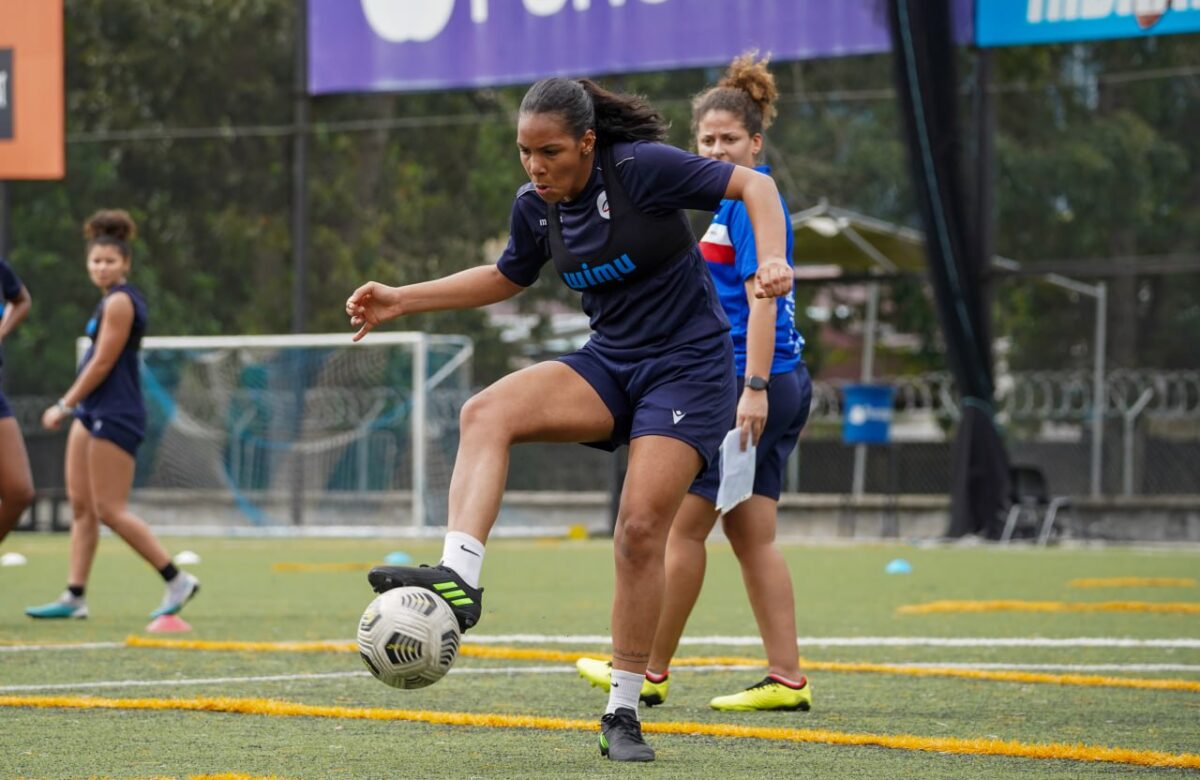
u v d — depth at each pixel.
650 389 14.42
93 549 29.19
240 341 64.44
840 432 80.12
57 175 56.25
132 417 27.31
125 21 96.81
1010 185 96.44
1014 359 101.25
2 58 56.53
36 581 38.97
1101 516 58.91
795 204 97.06
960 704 18.25
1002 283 96.69
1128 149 95.56
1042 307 100.19
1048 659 22.91
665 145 14.17
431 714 16.50
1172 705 18.16
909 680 20.52
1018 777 13.27
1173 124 97.81
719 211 18.05
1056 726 16.55
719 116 18.61
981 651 23.94
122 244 27.72
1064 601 33.03
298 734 15.55
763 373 15.60
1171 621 28.81
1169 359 99.44
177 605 26.78
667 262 14.37
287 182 100.75
